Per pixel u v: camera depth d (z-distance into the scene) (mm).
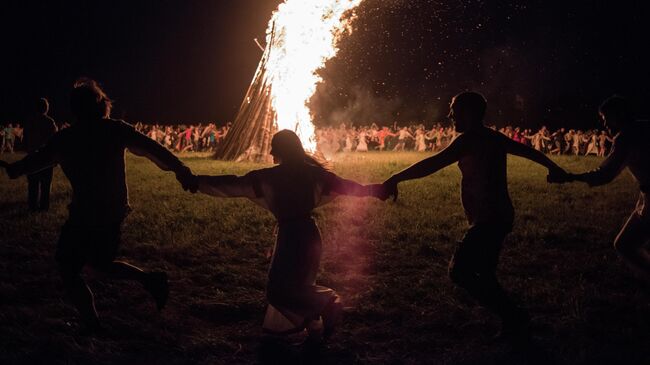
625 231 5379
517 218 9930
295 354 4793
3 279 6383
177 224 9117
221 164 21219
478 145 4988
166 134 37094
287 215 4645
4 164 4734
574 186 14539
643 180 5254
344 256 7562
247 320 5508
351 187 4742
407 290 6203
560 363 4586
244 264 7191
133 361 4590
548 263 7340
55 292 6020
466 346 4938
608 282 6566
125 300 5863
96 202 4812
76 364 4477
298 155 4715
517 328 4996
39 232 8562
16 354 4551
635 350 4797
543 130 34156
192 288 6293
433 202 11633
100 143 4832
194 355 4750
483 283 4988
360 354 4789
